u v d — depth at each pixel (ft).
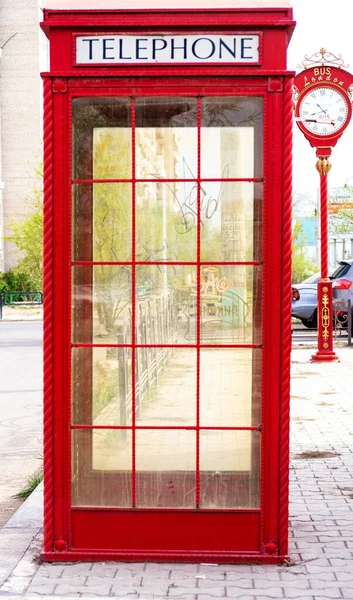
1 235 156.25
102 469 17.33
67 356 17.13
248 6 16.58
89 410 17.34
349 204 118.62
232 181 16.99
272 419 17.03
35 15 156.66
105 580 16.24
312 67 49.08
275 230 16.84
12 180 158.40
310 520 20.10
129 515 17.31
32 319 98.63
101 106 16.98
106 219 17.24
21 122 158.20
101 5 16.67
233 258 17.12
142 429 17.33
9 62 157.58
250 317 17.13
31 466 28.02
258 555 17.12
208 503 17.26
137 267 17.25
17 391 43.09
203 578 16.34
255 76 16.65
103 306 17.31
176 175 17.11
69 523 17.30
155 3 16.66
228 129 16.93
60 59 16.80
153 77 16.78
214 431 17.24
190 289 17.24
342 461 26.09
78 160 17.12
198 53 16.70
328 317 51.52
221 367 17.24
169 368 17.31
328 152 50.37
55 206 16.98
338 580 16.19
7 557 17.54
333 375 45.62
